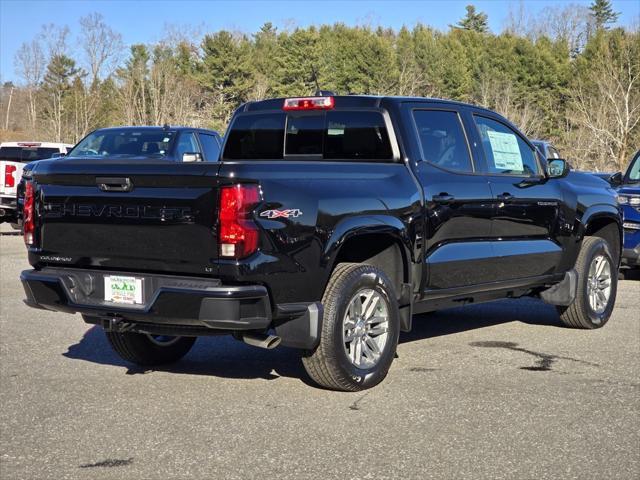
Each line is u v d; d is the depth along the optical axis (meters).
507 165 7.08
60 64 62.19
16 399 5.49
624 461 4.36
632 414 5.16
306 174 5.29
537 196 7.18
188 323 5.01
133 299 5.23
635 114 40.22
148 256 5.17
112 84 58.28
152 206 5.11
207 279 5.02
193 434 4.78
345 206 5.43
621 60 45.81
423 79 64.44
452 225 6.30
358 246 6.08
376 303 5.71
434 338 7.50
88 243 5.41
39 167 5.62
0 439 4.70
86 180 5.36
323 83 63.28
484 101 56.09
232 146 7.18
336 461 4.34
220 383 5.91
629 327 8.09
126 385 5.86
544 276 7.39
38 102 63.22
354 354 5.61
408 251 5.89
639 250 10.69
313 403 5.39
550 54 66.06
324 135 6.58
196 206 4.96
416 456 4.42
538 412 5.20
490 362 6.53
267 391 5.69
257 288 4.96
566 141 47.28
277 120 6.90
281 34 66.69
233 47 62.72
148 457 4.41
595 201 7.92
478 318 8.57
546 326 8.12
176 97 52.81
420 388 5.75
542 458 4.39
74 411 5.23
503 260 6.82
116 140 13.75
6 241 17.39
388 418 5.07
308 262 5.21
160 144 13.46
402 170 6.04
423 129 6.36
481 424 4.95
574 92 51.78
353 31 71.56
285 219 5.08
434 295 6.27
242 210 4.90
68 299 5.46
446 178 6.32
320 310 5.30
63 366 6.42
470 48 70.31
